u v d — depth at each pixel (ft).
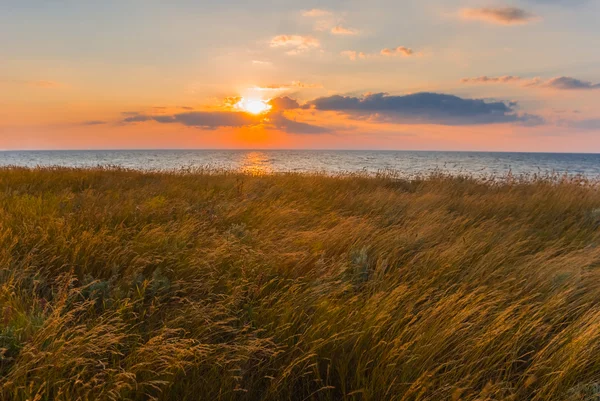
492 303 9.94
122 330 8.52
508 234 17.47
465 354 7.96
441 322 8.88
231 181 34.37
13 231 14.38
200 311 8.93
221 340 9.14
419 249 15.23
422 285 11.34
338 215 21.21
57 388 6.55
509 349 8.39
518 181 39.52
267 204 23.30
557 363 7.77
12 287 9.40
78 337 7.14
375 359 7.99
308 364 8.05
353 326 8.71
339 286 10.87
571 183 34.88
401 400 6.63
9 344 7.25
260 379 7.75
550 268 12.49
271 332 8.69
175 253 12.95
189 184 32.83
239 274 11.88
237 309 10.10
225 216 19.24
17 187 27.25
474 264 13.41
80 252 12.53
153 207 19.79
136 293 10.21
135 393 6.88
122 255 12.75
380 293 10.06
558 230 19.39
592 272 12.38
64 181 33.32
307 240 15.43
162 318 9.25
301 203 24.91
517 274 12.46
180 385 7.09
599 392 6.99
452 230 18.40
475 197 28.53
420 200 26.43
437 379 7.29
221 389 6.84
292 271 12.35
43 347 7.30
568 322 9.72
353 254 13.97
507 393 7.46
